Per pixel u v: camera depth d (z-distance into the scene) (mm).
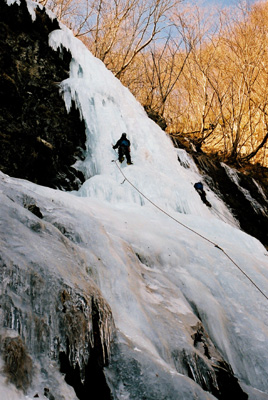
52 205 4215
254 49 17250
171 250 5125
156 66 19656
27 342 1998
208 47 19375
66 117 9078
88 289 2668
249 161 16562
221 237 7262
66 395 1934
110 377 2355
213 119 19234
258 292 5102
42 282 2326
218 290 4742
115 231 4848
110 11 16500
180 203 8242
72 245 3297
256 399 3242
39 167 7805
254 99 17797
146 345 2844
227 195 11453
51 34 9953
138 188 7969
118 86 11352
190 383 2525
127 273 3730
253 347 3934
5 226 2656
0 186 3939
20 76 8641
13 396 1638
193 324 3713
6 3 9000
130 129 9867
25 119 8125
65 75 9953
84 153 9047
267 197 12844
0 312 1958
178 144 12883
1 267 2176
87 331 2395
